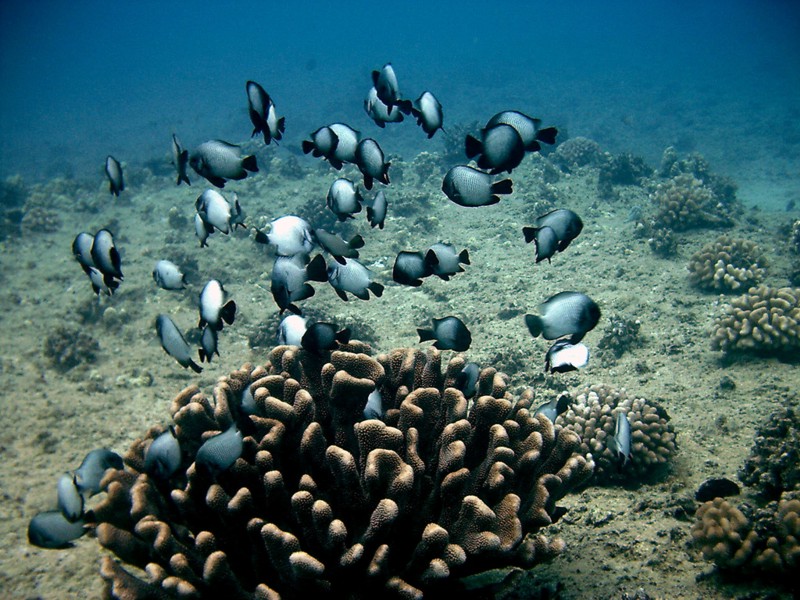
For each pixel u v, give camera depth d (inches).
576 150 184.4
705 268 85.6
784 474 43.0
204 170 45.1
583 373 68.1
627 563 39.7
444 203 147.0
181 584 28.2
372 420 31.6
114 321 94.0
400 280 42.2
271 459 31.3
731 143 275.6
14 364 81.5
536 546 32.1
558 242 41.5
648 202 136.4
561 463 35.2
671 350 69.2
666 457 50.3
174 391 73.5
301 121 402.6
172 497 30.8
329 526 28.7
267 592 28.2
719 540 38.5
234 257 119.3
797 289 68.1
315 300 99.3
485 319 86.0
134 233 145.5
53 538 35.8
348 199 45.8
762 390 58.4
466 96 468.8
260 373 38.8
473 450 34.6
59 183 207.5
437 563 29.0
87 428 65.8
